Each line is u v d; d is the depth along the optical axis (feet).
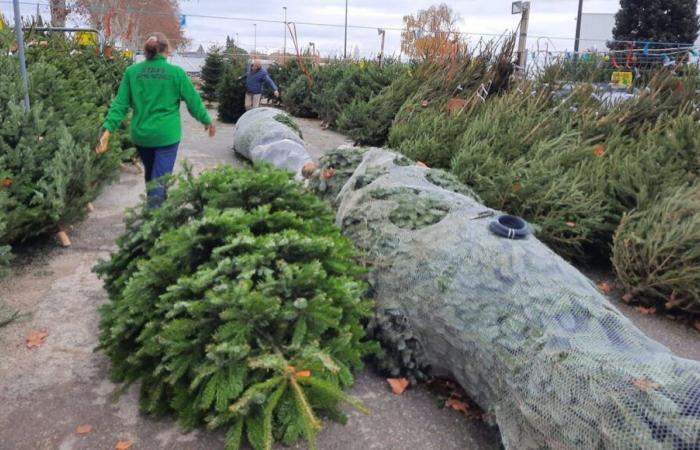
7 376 10.80
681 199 15.85
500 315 9.16
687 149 20.38
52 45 33.58
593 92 31.07
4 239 15.65
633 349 8.03
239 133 31.53
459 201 12.01
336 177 15.85
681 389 7.05
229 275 9.36
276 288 9.17
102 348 10.75
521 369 8.47
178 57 120.98
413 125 26.16
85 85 27.94
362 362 11.03
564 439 7.61
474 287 9.70
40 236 17.79
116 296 11.56
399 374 10.97
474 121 24.27
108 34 65.36
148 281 9.86
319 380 8.44
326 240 10.11
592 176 18.93
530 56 43.57
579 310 8.69
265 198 11.68
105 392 10.43
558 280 9.32
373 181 13.43
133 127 17.37
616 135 24.26
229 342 8.64
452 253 10.33
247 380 8.71
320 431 9.52
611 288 17.17
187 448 9.05
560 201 17.54
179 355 9.06
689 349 13.89
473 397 9.96
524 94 29.94
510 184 18.03
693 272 14.56
